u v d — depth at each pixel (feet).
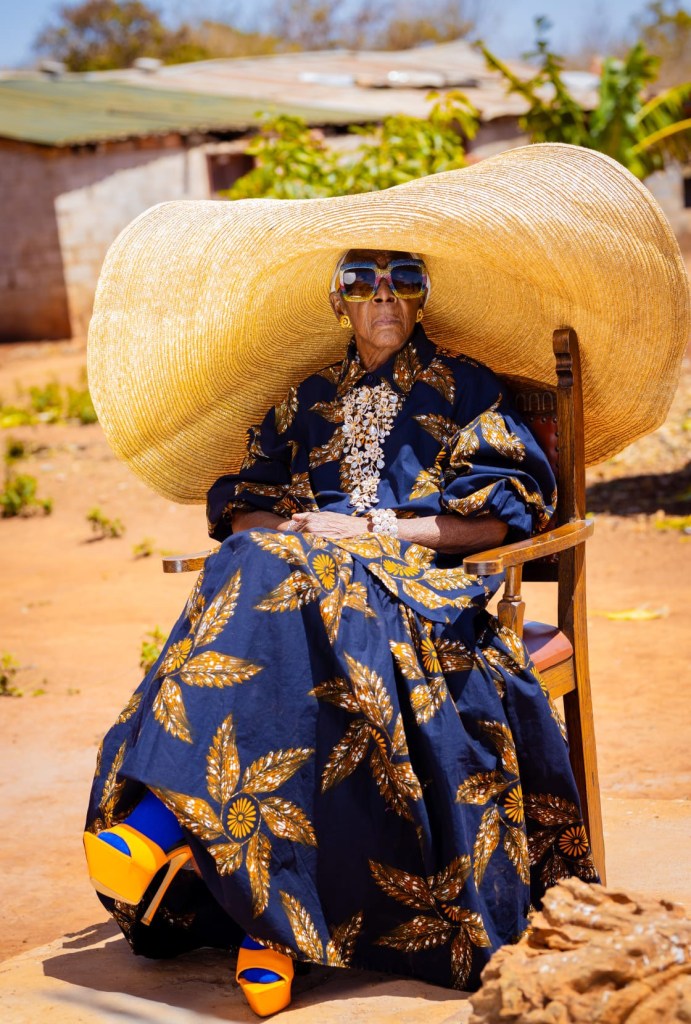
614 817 11.71
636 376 10.11
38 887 11.12
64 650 19.49
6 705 16.80
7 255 63.67
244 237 10.37
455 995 7.84
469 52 91.40
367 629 8.14
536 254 9.64
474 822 7.95
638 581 22.06
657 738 14.26
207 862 7.59
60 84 79.05
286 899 7.75
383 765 8.04
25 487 31.65
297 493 10.27
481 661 8.29
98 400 10.75
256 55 158.51
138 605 22.27
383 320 10.14
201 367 11.03
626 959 6.30
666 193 72.28
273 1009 7.73
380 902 8.04
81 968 8.80
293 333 11.35
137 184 62.69
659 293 9.58
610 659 17.70
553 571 9.87
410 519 9.48
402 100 73.15
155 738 7.61
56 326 62.95
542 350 10.77
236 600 8.02
